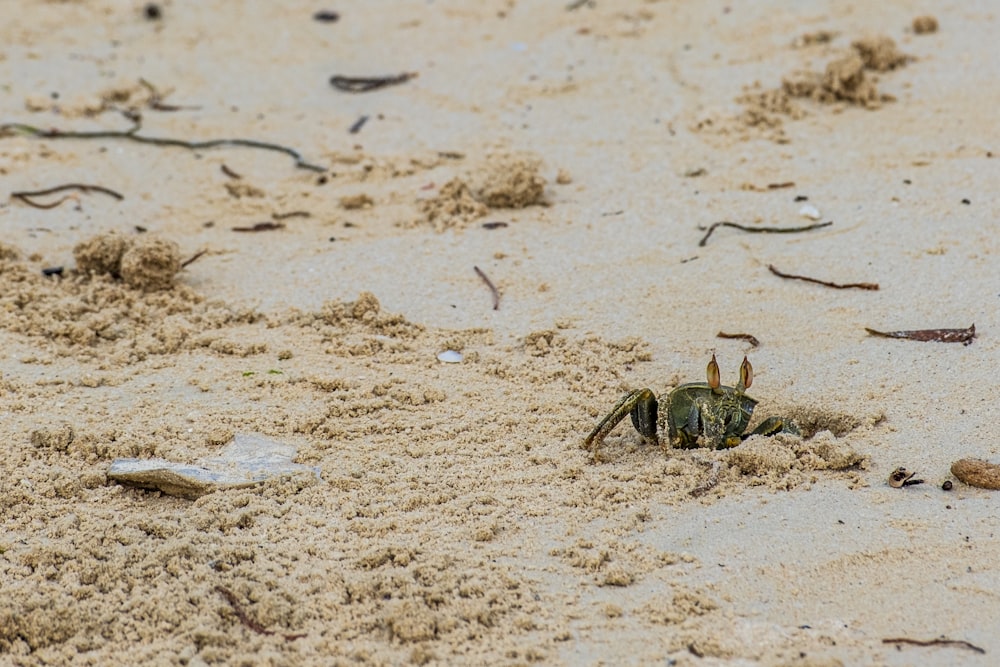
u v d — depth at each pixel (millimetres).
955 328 24578
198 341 25828
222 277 28906
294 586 17891
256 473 20766
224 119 38312
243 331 26406
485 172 34094
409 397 23453
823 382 23125
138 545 18844
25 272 28594
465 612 17062
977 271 26938
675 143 35375
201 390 23875
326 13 46312
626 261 28953
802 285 27141
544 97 39000
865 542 18125
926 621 16438
